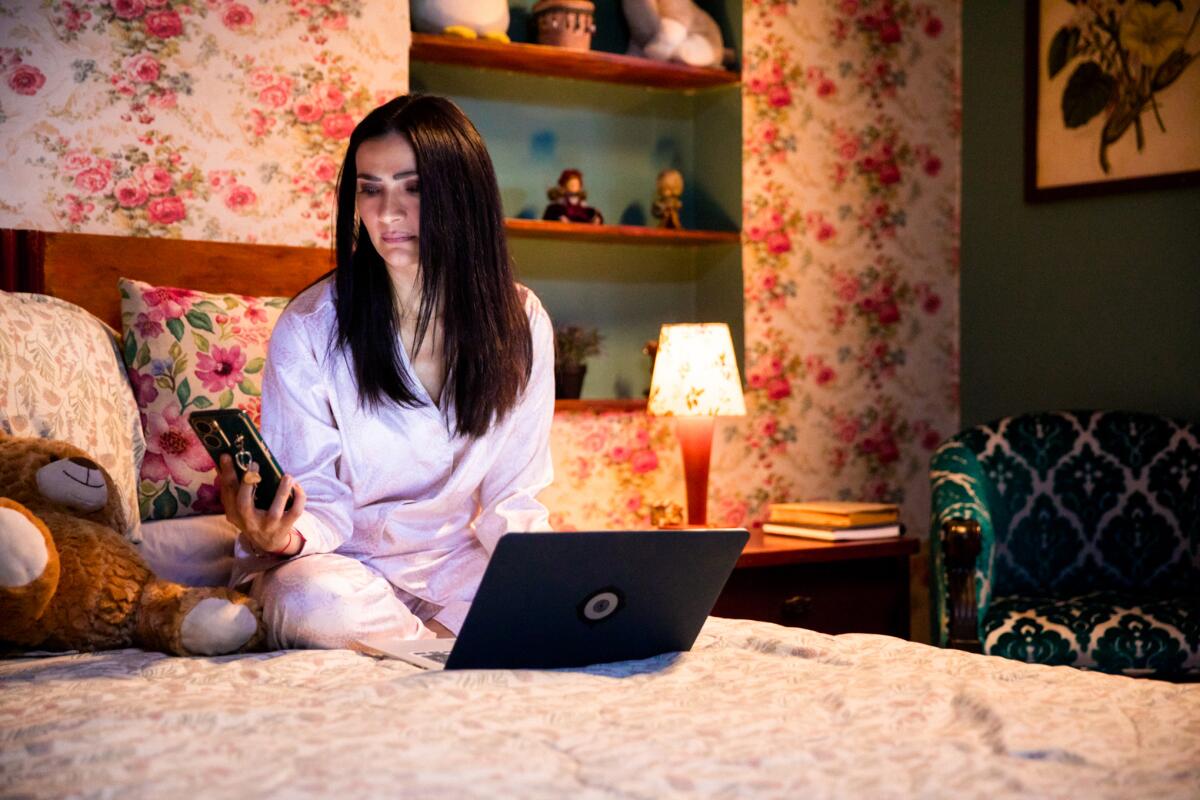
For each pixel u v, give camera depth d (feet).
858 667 4.91
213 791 3.13
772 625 6.05
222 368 7.80
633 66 10.85
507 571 4.59
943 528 8.89
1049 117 12.15
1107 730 3.85
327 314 6.36
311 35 9.45
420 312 6.37
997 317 12.71
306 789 3.14
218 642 5.56
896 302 12.66
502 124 11.16
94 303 8.41
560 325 11.43
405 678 4.43
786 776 3.36
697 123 12.10
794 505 10.89
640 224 11.88
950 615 8.70
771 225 11.82
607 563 4.80
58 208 8.61
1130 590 10.19
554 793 3.19
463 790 3.18
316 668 4.97
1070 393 12.08
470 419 6.43
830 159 12.16
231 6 9.16
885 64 12.50
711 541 5.07
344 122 9.60
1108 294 11.72
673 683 4.64
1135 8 11.37
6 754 3.57
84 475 6.07
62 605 5.64
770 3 11.75
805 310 12.06
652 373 10.67
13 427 6.32
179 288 8.54
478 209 6.29
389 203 6.07
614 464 11.16
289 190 9.40
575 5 10.55
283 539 5.70
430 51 10.21
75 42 8.64
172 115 8.97
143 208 8.89
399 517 6.47
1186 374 11.10
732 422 11.68
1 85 8.41
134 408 7.51
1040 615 8.79
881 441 12.59
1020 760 3.53
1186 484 10.03
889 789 3.25
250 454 5.36
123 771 3.33
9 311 6.69
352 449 6.33
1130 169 11.44
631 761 3.46
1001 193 12.66
